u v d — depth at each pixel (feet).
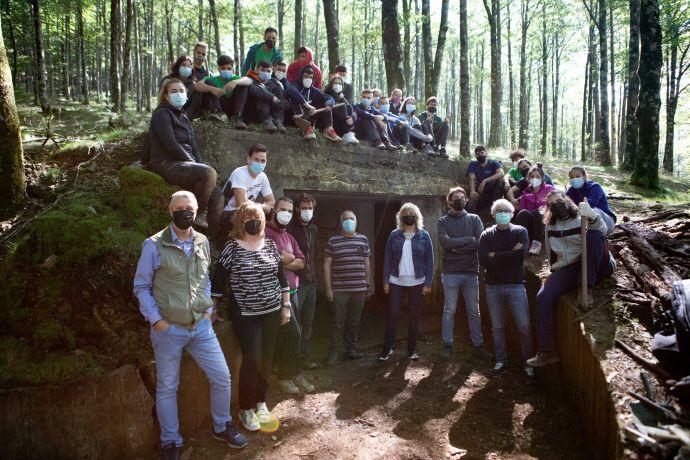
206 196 13.91
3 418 9.53
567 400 13.61
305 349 16.39
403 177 23.50
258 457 10.99
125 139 18.57
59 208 13.71
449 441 12.07
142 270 9.95
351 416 13.20
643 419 9.32
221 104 18.75
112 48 40.06
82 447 10.02
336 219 28.99
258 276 11.78
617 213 23.43
